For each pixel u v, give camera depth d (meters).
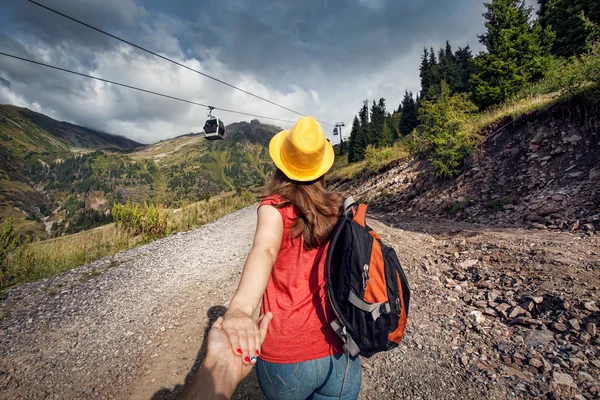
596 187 7.44
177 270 7.15
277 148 1.39
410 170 16.31
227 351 0.67
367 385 2.94
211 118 21.31
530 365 2.92
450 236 7.58
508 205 8.83
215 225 14.16
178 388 3.22
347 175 27.81
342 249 1.25
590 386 2.59
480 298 4.31
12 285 7.26
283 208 1.22
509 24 18.00
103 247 10.55
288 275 1.25
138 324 4.66
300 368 1.18
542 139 10.05
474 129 12.61
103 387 3.34
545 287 4.16
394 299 1.23
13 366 3.80
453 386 2.81
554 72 12.33
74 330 4.66
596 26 10.77
